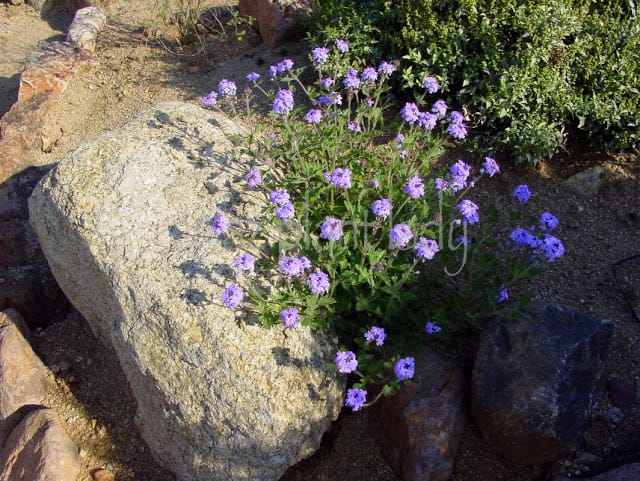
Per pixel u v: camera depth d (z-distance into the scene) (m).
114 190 1.04
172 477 1.03
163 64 1.75
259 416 0.88
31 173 1.49
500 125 1.29
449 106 1.35
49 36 2.27
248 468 0.91
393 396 0.94
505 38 1.31
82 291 1.10
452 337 1.02
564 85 1.26
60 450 1.03
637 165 1.26
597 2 1.38
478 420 0.93
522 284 1.10
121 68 1.76
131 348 0.96
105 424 1.11
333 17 1.52
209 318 0.91
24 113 1.56
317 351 0.93
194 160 1.09
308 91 1.20
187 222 1.01
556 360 0.88
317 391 0.92
